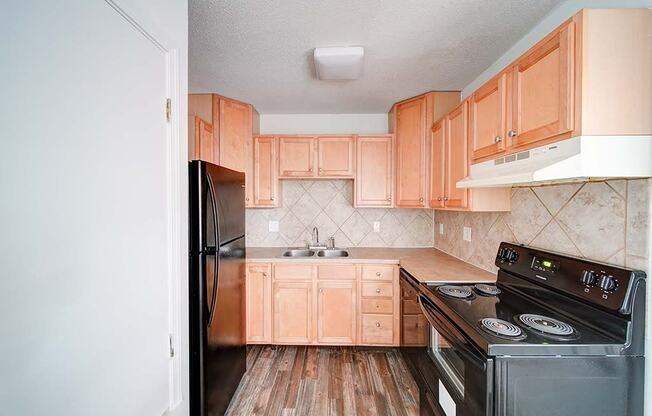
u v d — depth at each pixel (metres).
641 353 1.04
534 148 1.21
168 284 1.18
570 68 1.02
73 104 0.73
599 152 0.97
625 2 1.16
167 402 1.17
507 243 1.78
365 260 2.68
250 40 1.80
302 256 3.08
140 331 1.00
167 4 1.15
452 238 2.75
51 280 0.68
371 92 2.64
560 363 1.03
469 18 1.58
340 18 1.58
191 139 2.35
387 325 2.68
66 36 0.71
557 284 1.33
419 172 2.69
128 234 0.93
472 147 1.77
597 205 1.23
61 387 0.70
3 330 0.58
